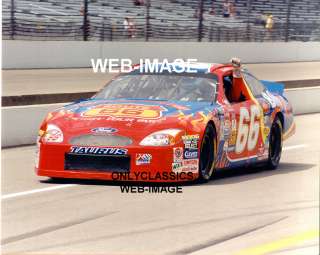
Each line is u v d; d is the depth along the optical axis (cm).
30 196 1538
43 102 3166
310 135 2870
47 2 6241
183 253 1102
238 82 1866
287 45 7938
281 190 1636
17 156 2208
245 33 7719
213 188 1639
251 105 1889
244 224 1295
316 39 8481
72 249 1123
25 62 5497
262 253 1088
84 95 3394
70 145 1603
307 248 1111
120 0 6744
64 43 5781
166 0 7169
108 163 1589
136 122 1611
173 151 1590
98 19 6462
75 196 1534
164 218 1339
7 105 3005
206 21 7419
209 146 1702
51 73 5200
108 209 1412
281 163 2117
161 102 1730
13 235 1209
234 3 7725
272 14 8075
